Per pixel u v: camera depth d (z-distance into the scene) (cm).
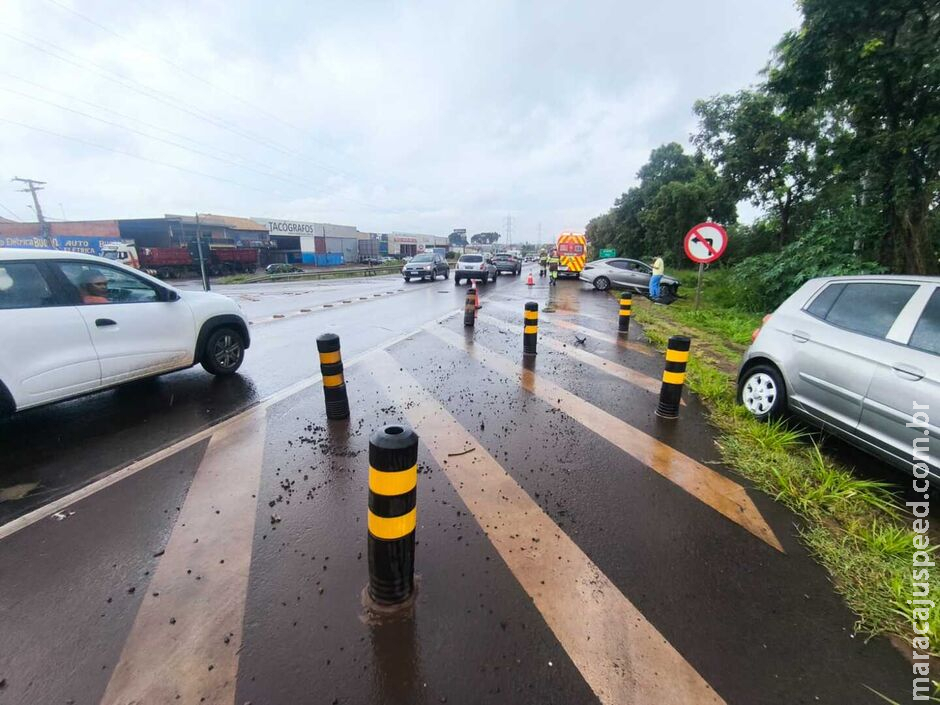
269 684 192
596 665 202
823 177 1492
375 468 212
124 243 3712
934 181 860
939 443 305
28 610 230
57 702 184
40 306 431
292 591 243
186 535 290
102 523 303
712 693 191
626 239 3831
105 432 449
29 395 417
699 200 2577
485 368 692
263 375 649
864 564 268
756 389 480
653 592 245
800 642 216
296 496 336
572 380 634
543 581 252
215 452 406
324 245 5709
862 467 388
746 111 1603
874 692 192
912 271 913
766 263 1203
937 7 763
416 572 258
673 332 973
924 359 325
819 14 846
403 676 195
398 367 694
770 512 321
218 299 623
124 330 496
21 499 331
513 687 192
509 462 392
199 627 220
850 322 395
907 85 841
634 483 358
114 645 210
